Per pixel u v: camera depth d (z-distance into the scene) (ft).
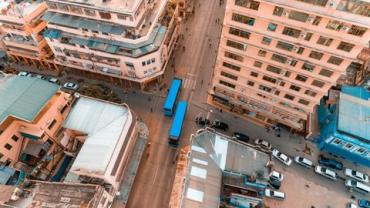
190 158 167.63
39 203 147.74
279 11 142.82
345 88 221.05
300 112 198.80
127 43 208.74
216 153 173.06
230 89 212.84
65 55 231.71
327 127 208.85
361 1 123.03
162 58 229.66
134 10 189.37
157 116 231.91
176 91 230.68
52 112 181.16
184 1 284.82
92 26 204.54
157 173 203.82
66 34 215.92
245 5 147.64
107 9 191.01
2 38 250.37
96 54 217.36
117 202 181.16
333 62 153.17
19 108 168.76
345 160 211.00
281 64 169.89
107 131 173.27
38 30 232.12
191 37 286.46
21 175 171.73
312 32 143.64
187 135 221.66
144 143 209.67
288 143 218.18
